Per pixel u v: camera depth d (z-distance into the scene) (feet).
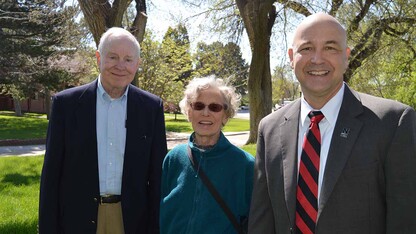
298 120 7.97
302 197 7.41
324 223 7.07
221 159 9.25
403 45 49.57
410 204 6.71
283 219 7.67
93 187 10.12
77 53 81.35
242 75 57.41
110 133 10.28
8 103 150.30
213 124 9.43
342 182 7.00
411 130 6.79
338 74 7.45
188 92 9.67
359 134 7.09
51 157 10.10
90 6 32.71
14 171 32.91
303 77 7.61
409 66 58.65
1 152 52.70
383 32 47.47
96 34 33.37
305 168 7.47
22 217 19.16
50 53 80.38
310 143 7.53
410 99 67.51
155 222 10.61
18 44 77.05
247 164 9.30
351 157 7.01
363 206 6.91
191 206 9.14
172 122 114.62
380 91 62.75
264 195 8.20
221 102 9.44
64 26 51.08
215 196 9.00
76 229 10.17
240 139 69.56
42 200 10.07
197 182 9.19
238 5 49.39
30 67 80.33
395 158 6.77
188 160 9.45
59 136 10.12
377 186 6.96
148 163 10.68
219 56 57.52
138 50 10.49
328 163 7.18
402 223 6.75
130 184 10.30
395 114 6.98
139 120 10.53
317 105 7.69
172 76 92.27
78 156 10.10
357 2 43.34
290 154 7.76
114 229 10.29
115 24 33.47
